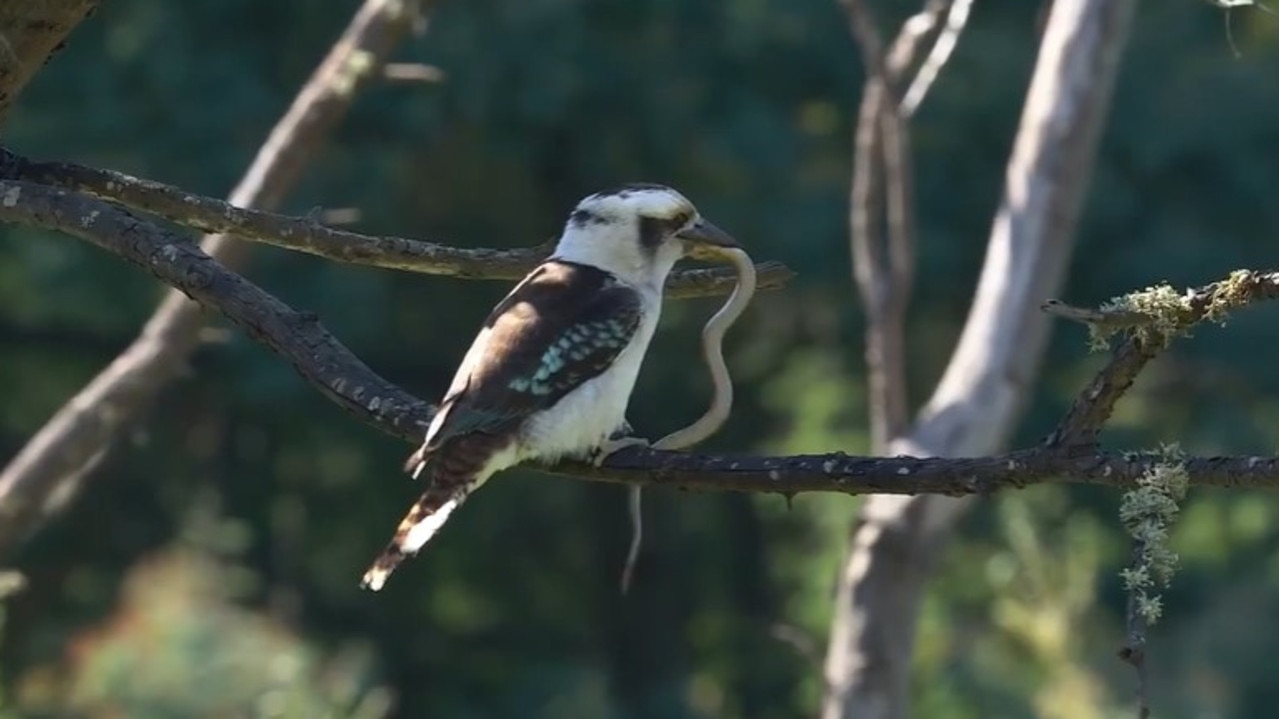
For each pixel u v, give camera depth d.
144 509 22.20
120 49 18.25
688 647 24.17
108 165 18.08
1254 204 18.77
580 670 23.50
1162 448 4.88
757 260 19.30
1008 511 13.73
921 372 20.44
